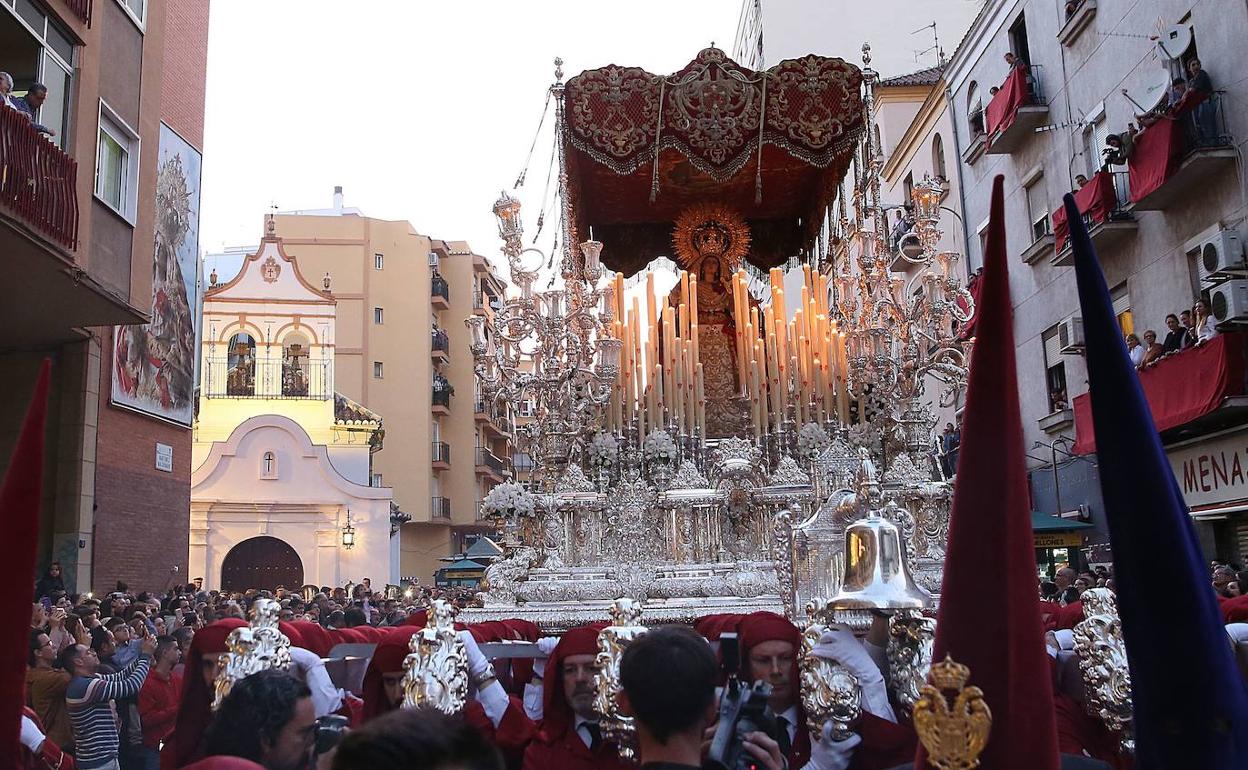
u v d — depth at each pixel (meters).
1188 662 2.13
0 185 11.00
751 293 9.54
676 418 7.97
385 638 5.19
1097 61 19.42
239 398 36.94
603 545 7.26
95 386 16.48
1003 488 2.12
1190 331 16.22
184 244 20.23
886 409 7.80
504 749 4.56
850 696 4.00
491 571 7.01
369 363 49.19
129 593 15.80
